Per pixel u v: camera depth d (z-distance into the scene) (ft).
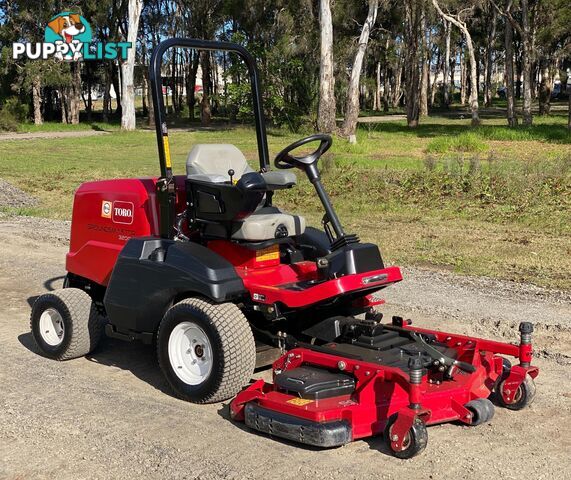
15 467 14.24
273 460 14.35
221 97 158.92
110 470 14.05
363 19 168.14
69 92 192.85
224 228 17.75
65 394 18.03
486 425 16.03
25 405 17.33
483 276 30.25
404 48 190.80
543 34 142.41
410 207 48.19
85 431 15.81
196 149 18.71
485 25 244.63
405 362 15.76
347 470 13.91
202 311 16.42
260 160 20.17
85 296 20.35
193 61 203.41
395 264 32.65
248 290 17.15
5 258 34.96
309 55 144.25
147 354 21.29
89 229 20.47
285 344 17.56
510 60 133.28
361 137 114.42
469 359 17.04
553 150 87.56
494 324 23.63
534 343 21.91
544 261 32.68
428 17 170.60
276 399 15.31
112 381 19.01
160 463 14.29
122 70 156.46
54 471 14.06
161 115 18.06
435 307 25.38
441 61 305.94
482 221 43.11
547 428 15.93
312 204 50.19
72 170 78.59
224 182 17.65
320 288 15.97
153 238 18.45
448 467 14.05
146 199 19.02
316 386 15.19
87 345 20.29
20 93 191.93
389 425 14.38
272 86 143.02
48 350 20.65
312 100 142.10
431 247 36.01
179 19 192.44
